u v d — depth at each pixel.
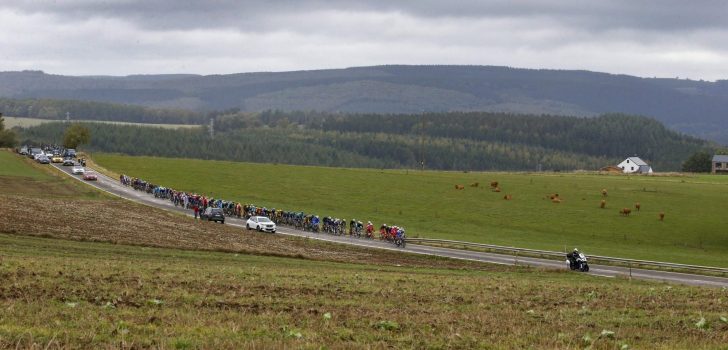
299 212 165.50
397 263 103.06
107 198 171.75
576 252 107.56
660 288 76.00
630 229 163.25
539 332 44.53
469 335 42.53
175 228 121.38
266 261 89.69
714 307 59.19
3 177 197.00
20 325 37.88
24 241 84.56
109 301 46.78
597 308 56.91
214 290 54.91
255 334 39.25
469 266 105.69
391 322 44.25
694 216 178.00
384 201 199.12
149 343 35.41
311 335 39.59
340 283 65.00
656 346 41.38
